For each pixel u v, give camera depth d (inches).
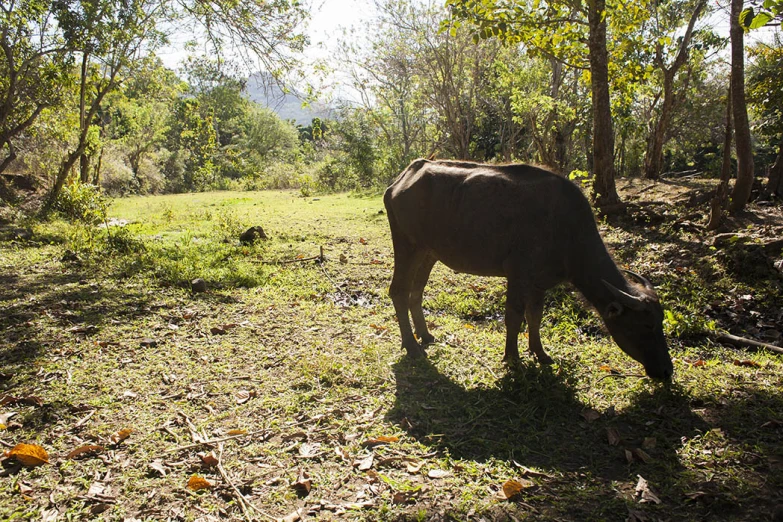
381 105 1133.1
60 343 216.7
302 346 220.4
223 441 149.3
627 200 522.0
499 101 934.4
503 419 164.4
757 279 279.7
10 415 160.4
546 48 474.6
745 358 212.4
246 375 191.6
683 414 165.3
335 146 1317.7
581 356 210.5
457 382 189.5
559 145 814.5
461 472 136.6
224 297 288.5
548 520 118.7
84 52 535.5
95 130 711.7
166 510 122.0
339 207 713.0
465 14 413.1
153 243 418.0
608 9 465.4
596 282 188.5
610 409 167.9
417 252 219.1
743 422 159.2
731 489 127.6
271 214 647.1
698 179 683.4
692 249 338.0
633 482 132.5
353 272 347.6
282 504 124.3
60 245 418.9
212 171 1519.4
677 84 827.4
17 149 737.6
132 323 242.8
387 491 128.8
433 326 251.3
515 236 191.5
